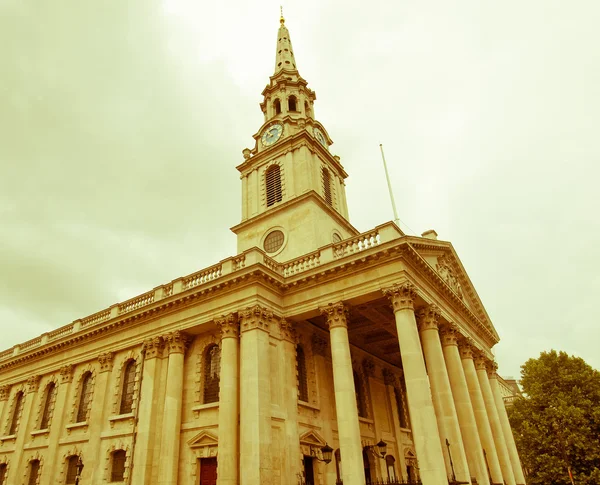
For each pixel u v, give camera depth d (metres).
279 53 46.12
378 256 22.00
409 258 22.28
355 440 19.47
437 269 27.39
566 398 44.47
